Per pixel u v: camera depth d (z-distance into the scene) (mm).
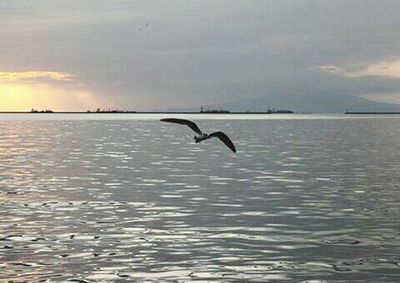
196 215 28016
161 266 19156
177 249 21375
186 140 100062
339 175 45625
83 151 71875
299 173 47156
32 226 25297
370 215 27969
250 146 82438
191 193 35500
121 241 22594
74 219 26891
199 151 73375
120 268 18938
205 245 21984
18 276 18016
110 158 61781
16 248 21453
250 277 18047
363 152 70562
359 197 33719
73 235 23531
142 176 44844
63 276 18031
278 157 63438
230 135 116625
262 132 131750
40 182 40906
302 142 92125
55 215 27922
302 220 26734
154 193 35406
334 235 23625
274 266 19188
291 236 23469
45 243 22234
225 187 38281
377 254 20719
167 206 30594
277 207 30297
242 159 61000
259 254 20703
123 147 80188
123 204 31250
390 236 23453
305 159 60781
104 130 145250
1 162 56531
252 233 24016
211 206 30625
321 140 98188
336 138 105250
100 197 33719
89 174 46250
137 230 24562
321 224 25828
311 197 33781
